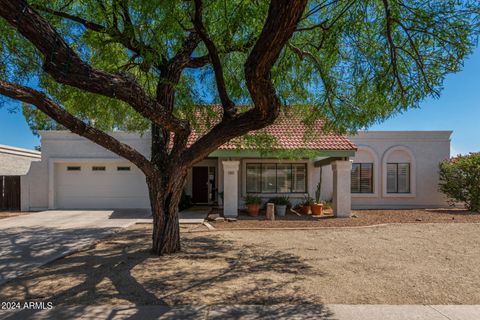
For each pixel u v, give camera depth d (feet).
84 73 17.65
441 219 44.83
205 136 24.35
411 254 26.21
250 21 24.72
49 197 56.18
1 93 17.87
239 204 57.47
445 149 60.75
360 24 22.72
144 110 21.04
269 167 58.34
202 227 39.34
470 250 27.53
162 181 25.49
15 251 27.14
